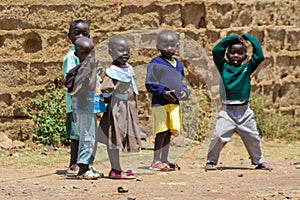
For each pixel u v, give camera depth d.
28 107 17.75
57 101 17.89
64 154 16.72
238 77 14.45
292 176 13.48
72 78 12.70
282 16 21.47
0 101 17.39
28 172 13.98
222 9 20.00
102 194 11.16
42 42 17.91
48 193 11.27
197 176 13.49
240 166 15.23
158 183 12.48
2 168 14.49
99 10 18.53
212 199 10.75
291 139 20.59
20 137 17.62
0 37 17.52
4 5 17.48
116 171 13.08
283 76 21.53
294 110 21.59
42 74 17.95
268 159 16.44
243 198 10.90
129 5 18.84
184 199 10.71
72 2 18.20
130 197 10.66
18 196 10.98
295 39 21.70
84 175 12.97
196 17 19.75
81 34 13.64
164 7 19.25
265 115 20.61
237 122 14.50
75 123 13.38
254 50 14.59
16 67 17.59
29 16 17.80
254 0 20.70
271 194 11.23
